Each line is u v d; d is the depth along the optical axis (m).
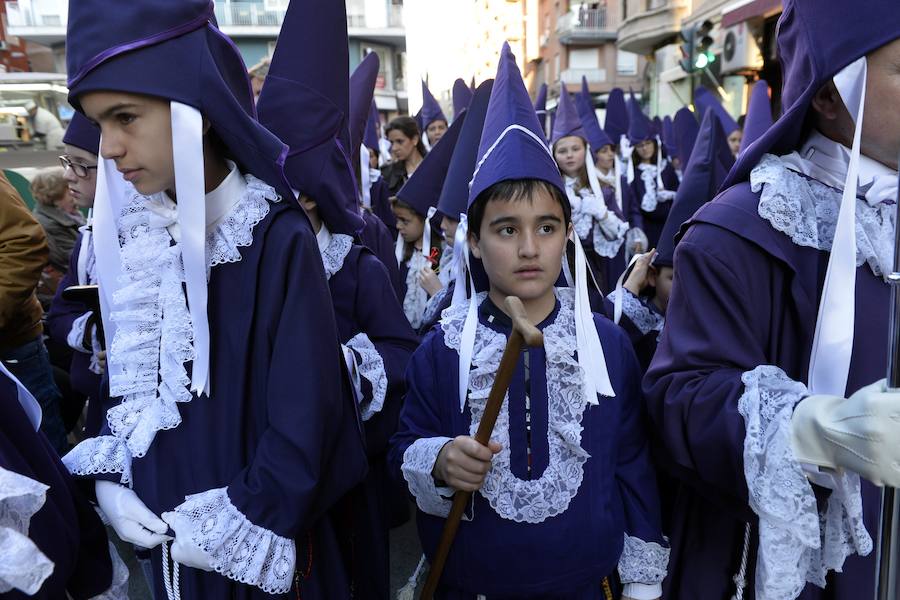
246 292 1.10
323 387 1.09
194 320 1.08
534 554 1.17
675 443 1.12
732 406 1.03
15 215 2.11
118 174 1.25
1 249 2.09
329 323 1.13
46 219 3.12
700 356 1.12
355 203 1.87
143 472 1.16
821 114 1.10
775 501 0.94
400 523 2.07
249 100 1.13
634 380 1.32
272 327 1.09
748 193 1.14
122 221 1.19
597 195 4.14
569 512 1.18
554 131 4.29
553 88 28.14
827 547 1.02
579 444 1.17
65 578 1.08
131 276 1.15
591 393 1.20
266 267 1.10
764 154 1.16
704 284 1.14
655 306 2.00
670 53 16.75
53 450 1.17
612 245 4.09
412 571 2.49
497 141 1.26
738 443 1.00
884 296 1.05
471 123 2.25
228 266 1.11
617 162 5.89
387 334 1.80
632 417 1.30
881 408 0.80
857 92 0.98
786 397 0.97
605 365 1.25
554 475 1.18
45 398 2.36
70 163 2.17
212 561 1.01
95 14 0.94
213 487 1.11
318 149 1.68
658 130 10.18
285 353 1.08
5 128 3.99
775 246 1.08
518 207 1.19
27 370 2.31
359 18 25.45
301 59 1.67
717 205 1.16
